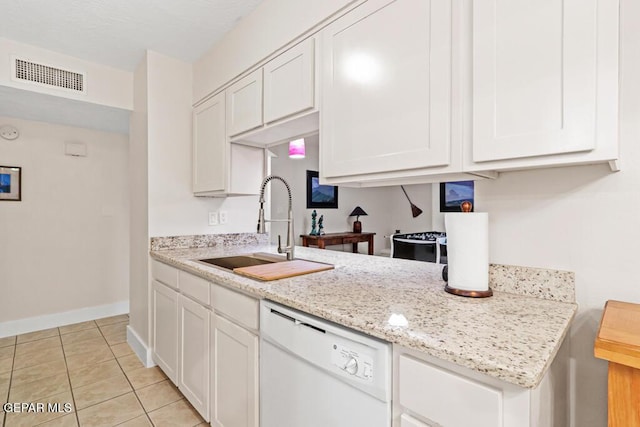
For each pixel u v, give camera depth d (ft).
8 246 9.23
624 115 2.91
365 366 2.74
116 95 8.41
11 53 7.02
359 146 4.08
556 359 2.95
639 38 2.81
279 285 4.13
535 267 3.45
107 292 10.96
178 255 6.88
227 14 6.18
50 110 8.63
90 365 7.57
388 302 3.34
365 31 4.01
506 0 2.84
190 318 5.81
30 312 9.58
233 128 6.68
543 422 2.35
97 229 10.74
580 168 3.17
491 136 2.93
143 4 5.88
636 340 2.02
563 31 2.55
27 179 9.49
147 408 5.93
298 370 3.50
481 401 2.10
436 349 2.26
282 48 5.34
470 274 3.53
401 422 2.52
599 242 3.08
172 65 7.98
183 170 8.16
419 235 15.29
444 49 3.26
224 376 4.80
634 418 1.98
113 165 11.02
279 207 14.75
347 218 18.08
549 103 2.62
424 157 3.42
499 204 3.70
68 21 6.38
